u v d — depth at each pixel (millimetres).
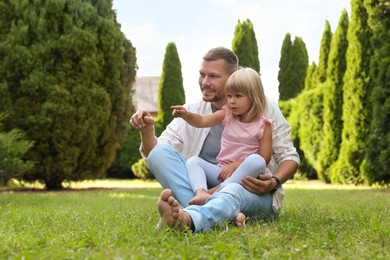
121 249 2404
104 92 11078
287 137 3707
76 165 11227
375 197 7914
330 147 14414
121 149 20078
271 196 3449
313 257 2311
